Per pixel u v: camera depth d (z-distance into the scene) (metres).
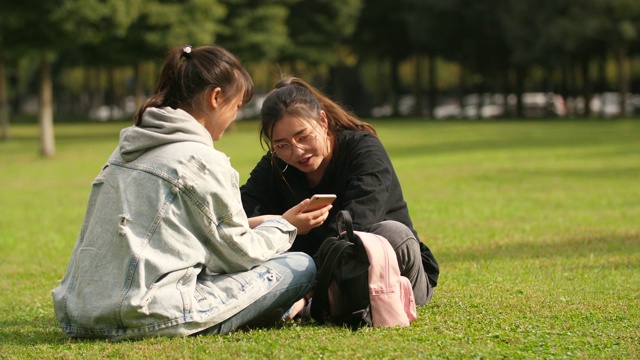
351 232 5.05
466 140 33.97
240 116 70.12
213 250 4.81
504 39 57.50
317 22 52.16
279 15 43.91
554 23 52.19
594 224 11.23
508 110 63.41
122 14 28.20
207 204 4.69
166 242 4.65
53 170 24.70
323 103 5.62
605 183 17.14
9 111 99.12
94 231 4.73
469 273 7.47
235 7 43.16
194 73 4.86
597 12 51.44
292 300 5.08
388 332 4.95
